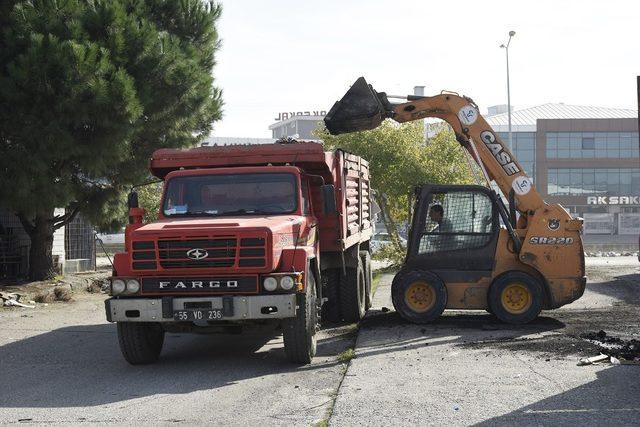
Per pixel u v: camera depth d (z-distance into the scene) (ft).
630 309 46.39
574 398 23.57
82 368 31.83
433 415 22.08
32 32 51.62
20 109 51.47
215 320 29.48
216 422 22.31
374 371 28.73
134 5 61.82
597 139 272.72
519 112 293.23
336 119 43.88
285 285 29.35
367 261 49.16
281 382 28.07
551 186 273.33
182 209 34.17
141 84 56.39
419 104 43.83
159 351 33.30
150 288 29.86
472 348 32.99
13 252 67.67
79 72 50.93
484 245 40.57
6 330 43.39
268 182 34.19
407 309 40.52
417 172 87.51
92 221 62.59
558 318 42.50
